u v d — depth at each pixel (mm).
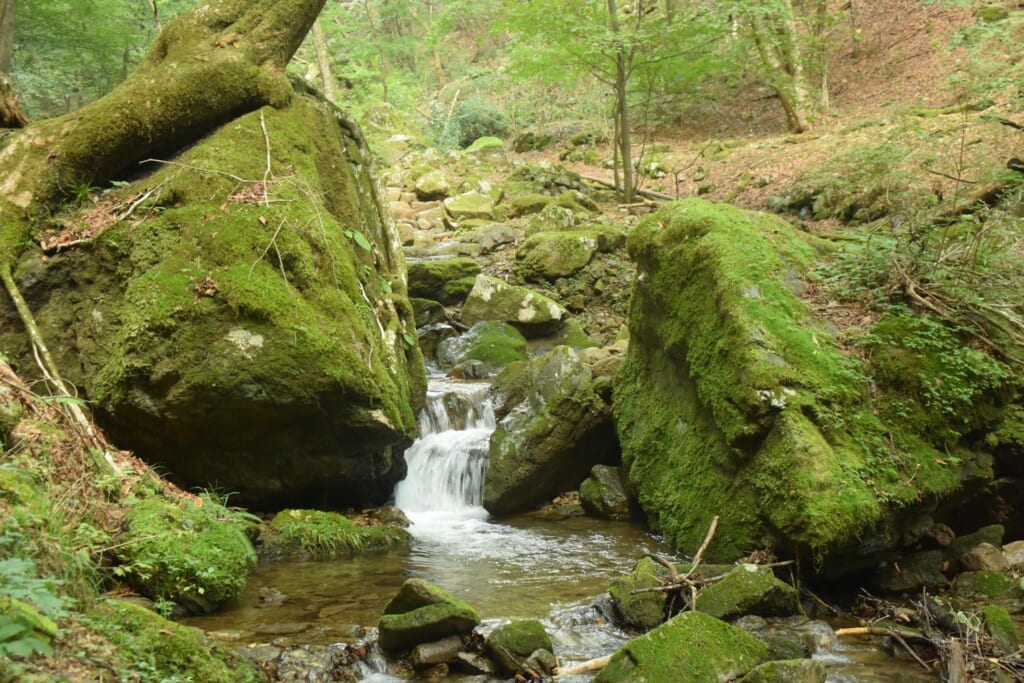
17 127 8852
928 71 20125
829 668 4883
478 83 28766
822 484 5855
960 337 6902
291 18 8820
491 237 14539
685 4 19250
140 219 7406
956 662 4676
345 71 30391
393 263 9469
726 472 6793
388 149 22547
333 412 7180
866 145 14375
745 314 6789
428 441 9109
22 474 4797
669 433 7773
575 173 18781
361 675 4727
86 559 4332
